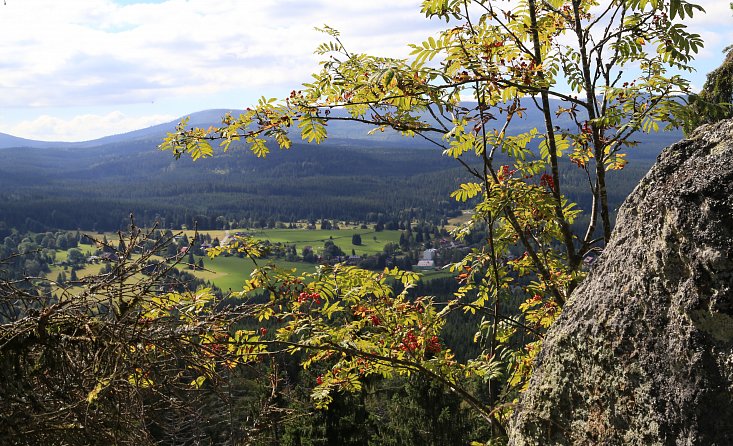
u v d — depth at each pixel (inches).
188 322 148.9
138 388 122.8
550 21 239.0
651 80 197.6
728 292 91.4
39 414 116.3
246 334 184.5
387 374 237.3
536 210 230.7
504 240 231.9
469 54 199.2
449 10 203.9
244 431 161.6
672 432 97.3
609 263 120.1
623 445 106.7
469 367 219.6
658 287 104.0
